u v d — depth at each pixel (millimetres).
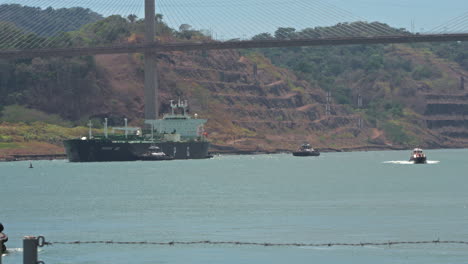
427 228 145500
